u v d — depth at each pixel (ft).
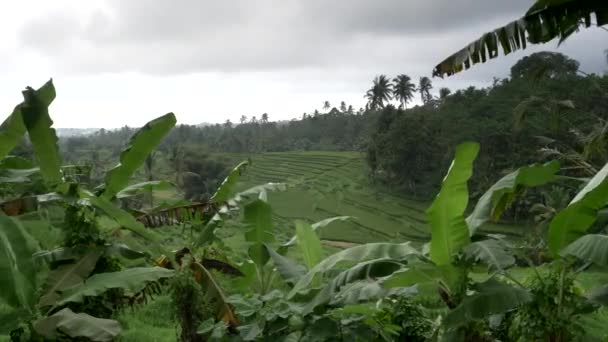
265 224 15.43
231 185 17.40
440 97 220.64
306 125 310.24
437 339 11.35
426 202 139.54
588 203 10.07
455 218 10.71
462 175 10.09
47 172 13.98
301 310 11.25
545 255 11.97
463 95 173.58
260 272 15.38
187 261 14.80
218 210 16.57
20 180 15.21
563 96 96.37
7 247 11.10
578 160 30.81
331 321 10.94
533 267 11.09
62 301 12.22
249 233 15.34
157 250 16.22
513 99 136.67
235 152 252.21
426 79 247.70
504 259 10.29
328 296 11.01
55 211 16.46
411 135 137.08
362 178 170.30
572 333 10.34
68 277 13.29
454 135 129.29
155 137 14.10
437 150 136.56
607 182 9.71
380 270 11.14
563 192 58.03
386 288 10.49
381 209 134.82
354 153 230.07
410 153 138.21
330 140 285.64
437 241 10.96
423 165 140.87
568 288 10.45
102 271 14.76
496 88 153.38
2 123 14.49
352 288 10.58
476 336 10.82
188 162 147.74
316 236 14.71
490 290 10.05
